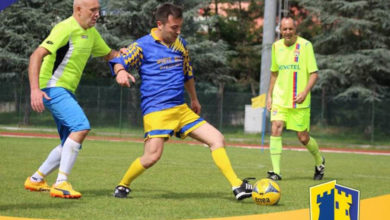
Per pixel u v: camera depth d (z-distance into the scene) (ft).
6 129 153.48
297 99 50.24
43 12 178.29
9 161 61.41
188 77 36.60
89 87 161.07
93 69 193.47
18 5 171.73
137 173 35.37
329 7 190.39
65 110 35.22
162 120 34.55
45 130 155.53
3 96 159.33
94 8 35.42
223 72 197.47
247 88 246.68
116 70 34.30
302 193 41.09
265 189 33.86
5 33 173.47
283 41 51.90
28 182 37.60
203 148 108.99
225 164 34.63
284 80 51.55
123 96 162.09
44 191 37.55
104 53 37.88
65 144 35.14
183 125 35.22
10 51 177.17
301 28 235.40
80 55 35.83
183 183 46.14
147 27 179.93
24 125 159.63
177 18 34.47
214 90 185.78
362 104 166.91
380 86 191.31
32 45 173.47
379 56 183.11
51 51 34.17
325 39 192.75
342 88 195.62
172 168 60.70
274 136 51.85
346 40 192.24
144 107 35.19
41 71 35.50
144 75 35.01
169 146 112.16
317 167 52.70
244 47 247.70
